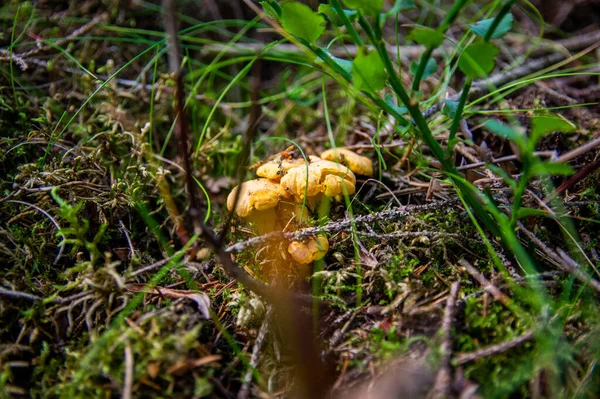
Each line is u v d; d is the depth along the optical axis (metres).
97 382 0.19
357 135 0.33
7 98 0.30
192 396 0.19
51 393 0.19
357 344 0.21
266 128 0.36
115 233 0.26
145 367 0.18
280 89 0.39
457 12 0.18
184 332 0.19
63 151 0.29
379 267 0.23
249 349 0.21
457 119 0.21
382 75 0.20
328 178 0.25
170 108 0.34
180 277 0.24
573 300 0.21
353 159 0.27
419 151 0.27
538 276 0.22
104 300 0.21
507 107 0.31
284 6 0.20
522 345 0.19
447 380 0.18
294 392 0.20
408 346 0.20
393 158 0.30
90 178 0.27
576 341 0.20
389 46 0.37
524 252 0.22
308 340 0.19
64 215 0.21
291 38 0.26
